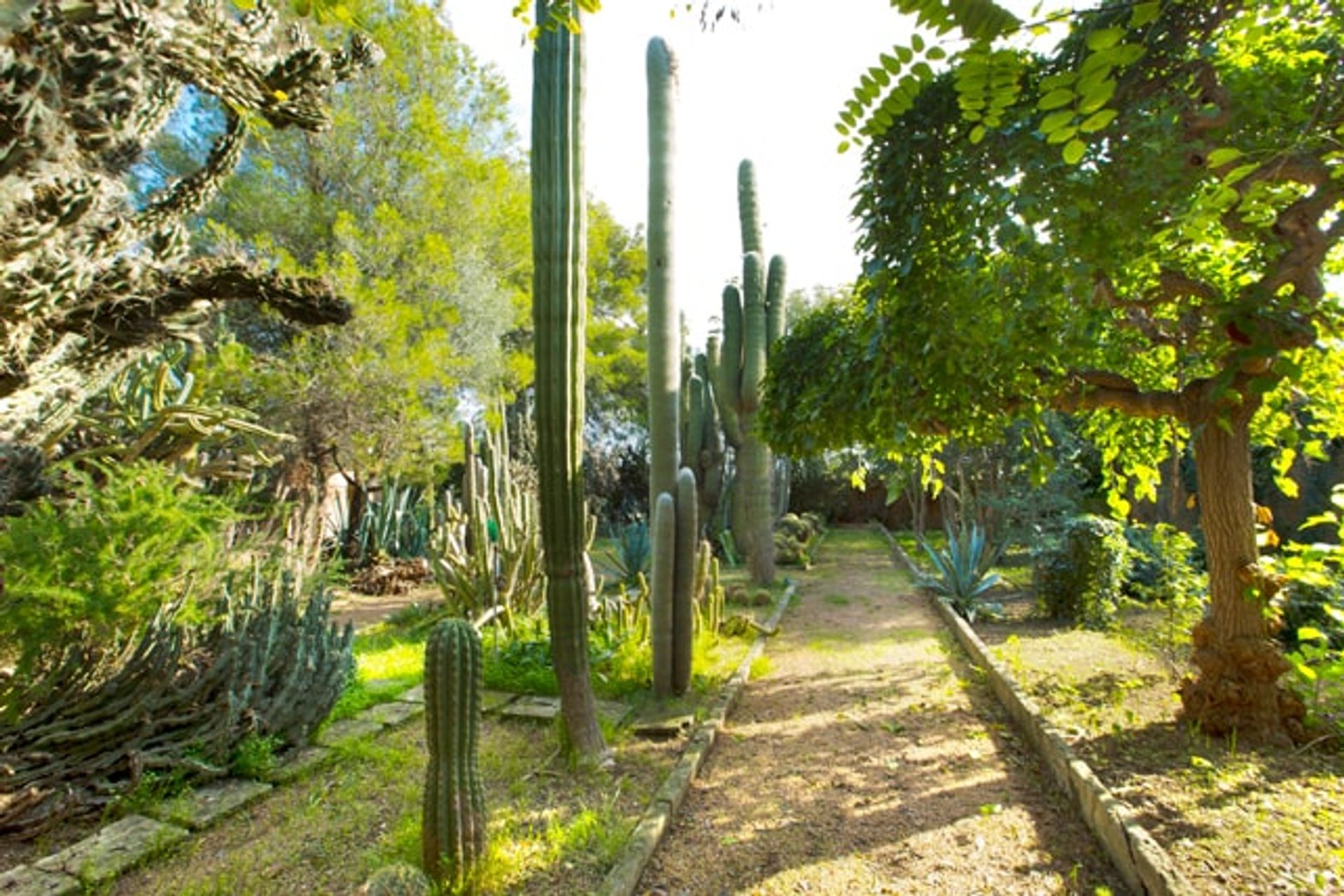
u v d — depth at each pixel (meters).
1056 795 3.21
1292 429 3.63
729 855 2.78
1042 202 2.53
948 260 3.14
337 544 9.62
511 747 3.76
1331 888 2.24
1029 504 8.04
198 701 3.54
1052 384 3.39
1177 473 4.98
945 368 3.27
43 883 2.51
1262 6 2.27
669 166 6.07
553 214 3.44
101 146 3.13
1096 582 6.25
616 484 15.73
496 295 11.58
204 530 4.02
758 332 8.53
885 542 13.52
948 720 4.20
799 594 8.39
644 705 4.36
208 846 2.82
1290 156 2.03
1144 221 2.51
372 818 3.01
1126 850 2.52
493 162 11.36
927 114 3.07
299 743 3.72
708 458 10.91
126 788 3.09
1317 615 3.89
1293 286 2.77
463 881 2.39
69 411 4.49
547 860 2.61
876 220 3.40
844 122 1.45
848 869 2.67
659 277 6.06
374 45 4.80
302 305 4.47
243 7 1.09
